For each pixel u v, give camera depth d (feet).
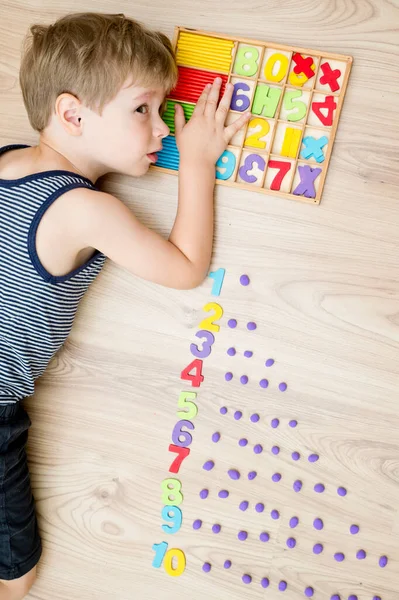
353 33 3.38
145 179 3.56
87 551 3.75
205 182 3.31
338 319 3.50
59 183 3.02
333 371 3.52
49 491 3.77
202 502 3.64
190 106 3.43
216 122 3.32
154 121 3.14
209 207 3.34
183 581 3.66
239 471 3.60
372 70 3.37
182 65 3.42
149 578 3.70
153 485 3.68
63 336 3.46
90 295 3.68
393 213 3.42
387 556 3.51
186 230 3.27
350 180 3.43
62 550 3.77
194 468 3.64
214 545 3.63
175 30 3.41
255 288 3.54
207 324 3.59
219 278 3.56
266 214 3.50
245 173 3.46
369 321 3.48
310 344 3.52
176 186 3.53
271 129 3.42
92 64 2.92
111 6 3.54
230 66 3.39
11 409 3.39
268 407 3.57
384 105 3.38
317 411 3.54
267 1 3.42
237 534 3.61
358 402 3.51
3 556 3.47
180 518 3.65
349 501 3.53
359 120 3.40
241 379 3.57
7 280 3.11
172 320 3.63
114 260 3.19
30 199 3.02
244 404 3.59
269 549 3.59
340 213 3.46
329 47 3.39
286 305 3.52
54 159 3.14
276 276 3.52
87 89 2.95
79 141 3.11
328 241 3.48
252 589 3.60
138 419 3.68
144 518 3.69
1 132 3.69
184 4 3.47
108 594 3.73
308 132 3.41
